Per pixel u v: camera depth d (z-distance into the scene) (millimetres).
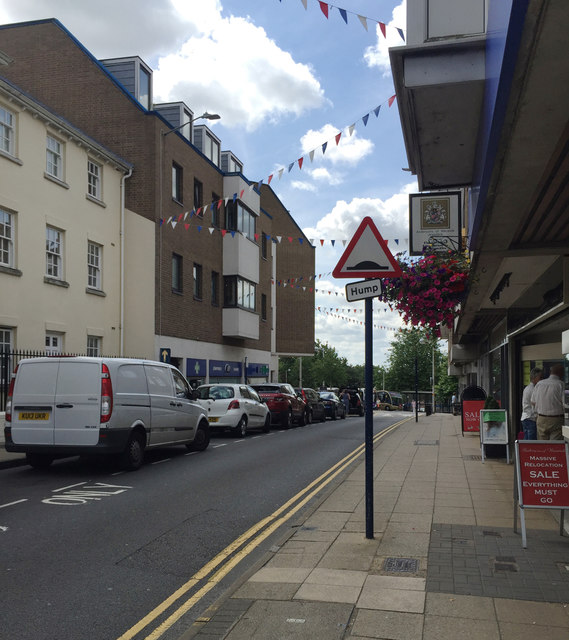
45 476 10617
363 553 5602
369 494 6156
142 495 8930
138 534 6723
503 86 3682
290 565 5273
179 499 8672
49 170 18297
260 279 35406
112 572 5422
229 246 30672
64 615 4426
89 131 24266
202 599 4762
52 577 5270
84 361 10883
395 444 16109
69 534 6695
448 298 8625
